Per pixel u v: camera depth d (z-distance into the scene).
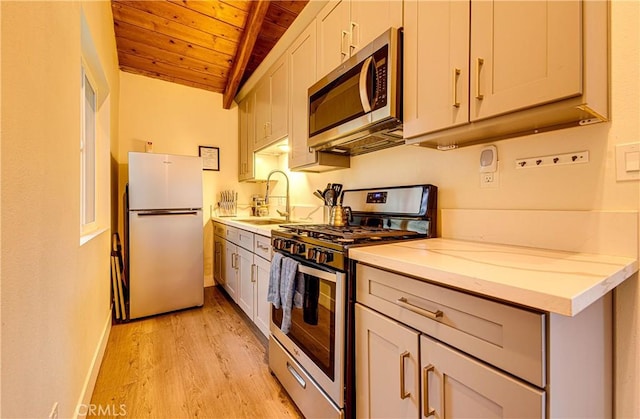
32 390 0.80
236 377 1.71
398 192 1.59
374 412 1.01
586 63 0.76
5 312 0.67
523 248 1.08
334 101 1.62
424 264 0.81
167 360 1.88
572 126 0.96
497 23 0.90
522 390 0.62
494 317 0.68
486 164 1.25
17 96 0.72
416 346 0.86
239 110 3.66
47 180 0.91
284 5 2.54
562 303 0.54
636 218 0.86
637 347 0.85
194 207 2.80
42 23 0.88
